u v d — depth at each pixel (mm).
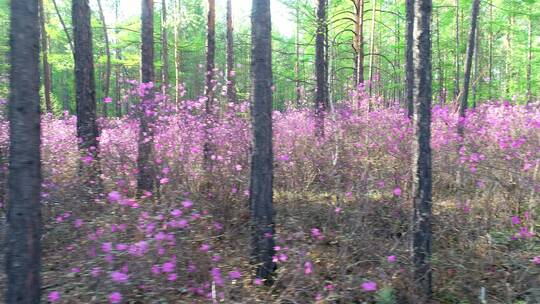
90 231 4723
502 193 5824
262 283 4516
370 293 4375
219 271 4309
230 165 6344
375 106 9219
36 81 3074
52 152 7020
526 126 7348
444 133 6934
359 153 6773
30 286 3053
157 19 21594
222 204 5941
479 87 20828
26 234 3027
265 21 4543
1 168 5547
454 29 20219
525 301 4445
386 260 4730
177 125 6820
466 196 5715
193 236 4871
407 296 4391
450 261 4871
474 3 8789
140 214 4590
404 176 5992
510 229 5645
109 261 3777
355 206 5777
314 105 10562
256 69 4574
